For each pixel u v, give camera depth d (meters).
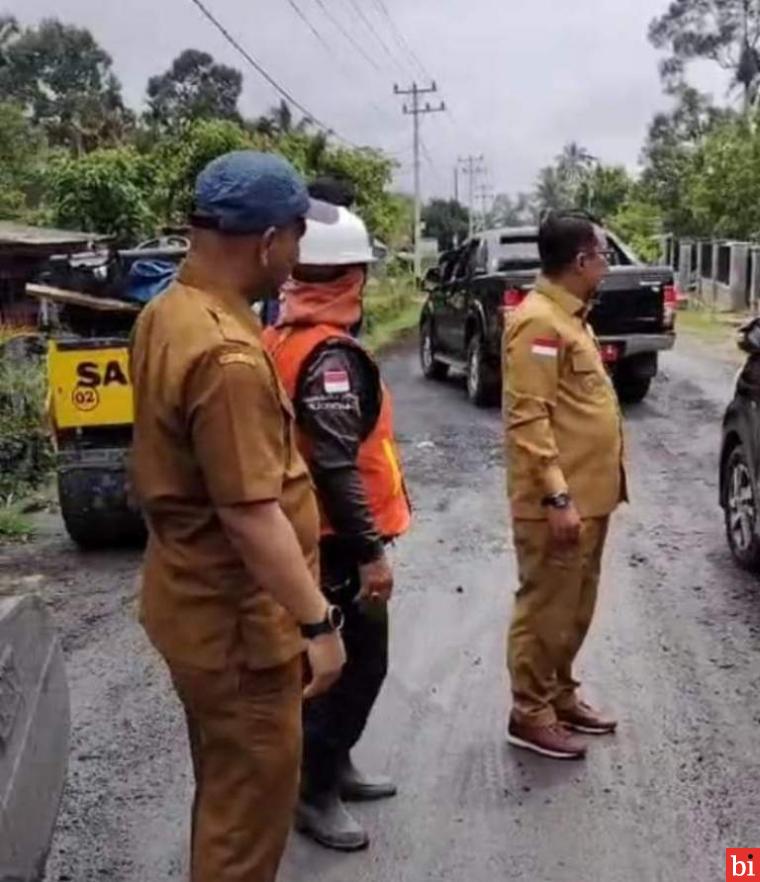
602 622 5.87
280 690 2.66
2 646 2.60
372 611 3.61
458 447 10.70
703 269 34.53
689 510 8.21
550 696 4.39
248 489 2.45
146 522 2.70
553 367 4.08
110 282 7.63
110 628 6.06
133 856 3.79
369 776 4.16
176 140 24.73
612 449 4.23
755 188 34.22
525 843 3.82
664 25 60.19
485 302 12.64
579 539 4.17
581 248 4.09
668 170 46.00
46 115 55.34
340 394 3.30
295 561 2.51
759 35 59.03
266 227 2.55
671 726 4.66
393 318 29.34
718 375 15.55
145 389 2.57
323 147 31.70
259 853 2.76
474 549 7.29
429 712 4.82
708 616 5.96
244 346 2.48
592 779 4.23
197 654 2.62
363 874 3.65
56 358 7.21
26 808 2.52
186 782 4.30
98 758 4.50
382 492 3.57
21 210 27.33
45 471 9.88
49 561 7.39
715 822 3.93
